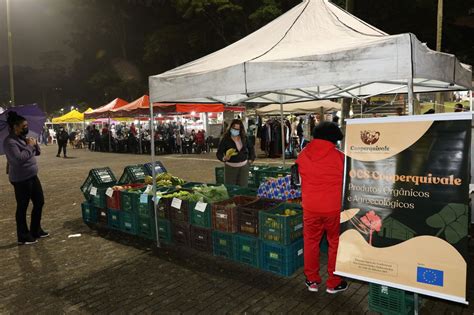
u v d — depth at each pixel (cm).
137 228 577
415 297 312
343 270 321
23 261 495
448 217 278
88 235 600
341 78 343
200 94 436
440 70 378
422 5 2302
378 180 310
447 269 277
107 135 2586
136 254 508
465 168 274
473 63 2564
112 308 366
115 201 603
